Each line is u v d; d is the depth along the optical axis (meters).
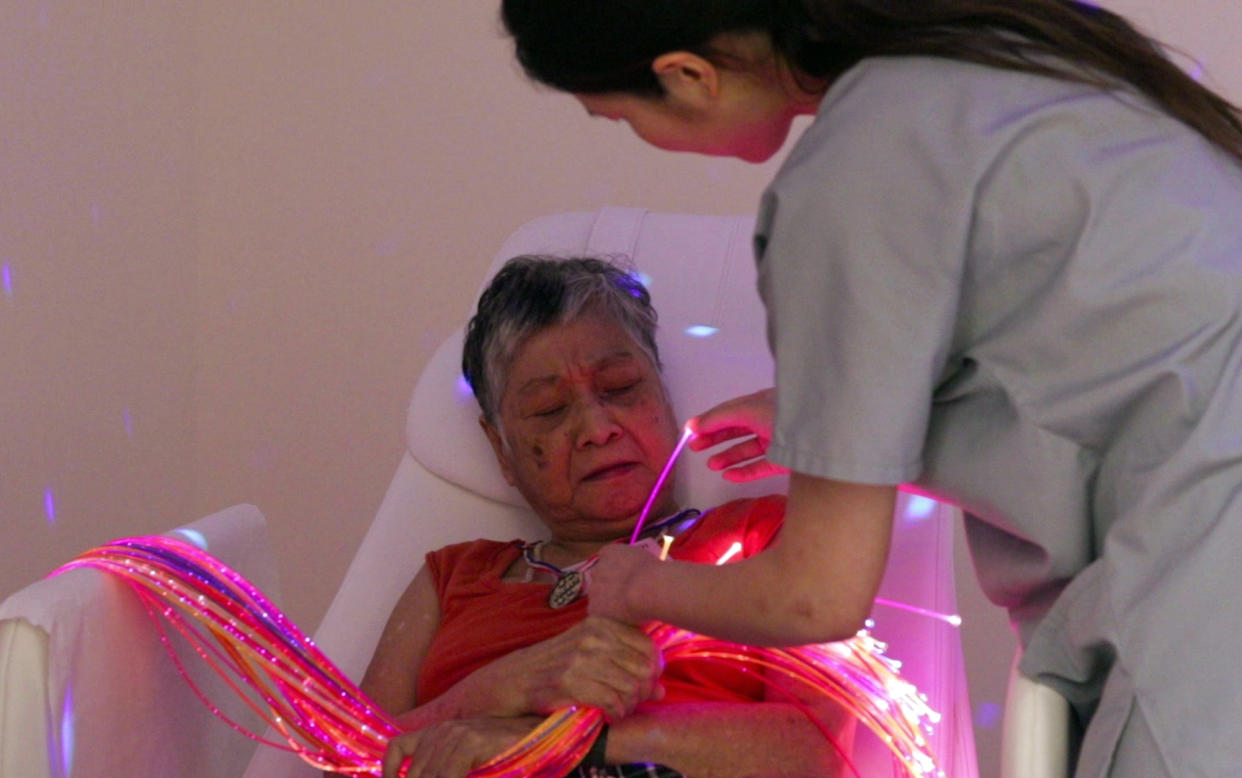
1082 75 1.12
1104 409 1.10
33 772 1.42
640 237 2.28
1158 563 1.08
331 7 3.31
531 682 1.54
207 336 3.39
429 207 3.30
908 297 1.06
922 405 1.07
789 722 1.53
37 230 2.79
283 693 1.63
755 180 3.16
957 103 1.09
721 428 1.67
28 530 2.75
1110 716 1.09
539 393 1.86
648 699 1.54
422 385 2.17
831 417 1.06
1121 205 1.08
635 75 1.14
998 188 1.07
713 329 2.13
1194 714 1.06
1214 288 1.07
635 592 1.28
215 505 3.41
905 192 1.06
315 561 3.39
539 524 2.07
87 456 2.96
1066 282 1.08
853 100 1.10
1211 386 1.07
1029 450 1.13
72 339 2.90
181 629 1.64
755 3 1.10
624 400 1.88
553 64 1.16
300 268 3.36
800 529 1.10
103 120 3.01
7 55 2.70
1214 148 1.14
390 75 3.29
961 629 3.00
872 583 1.09
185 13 3.30
